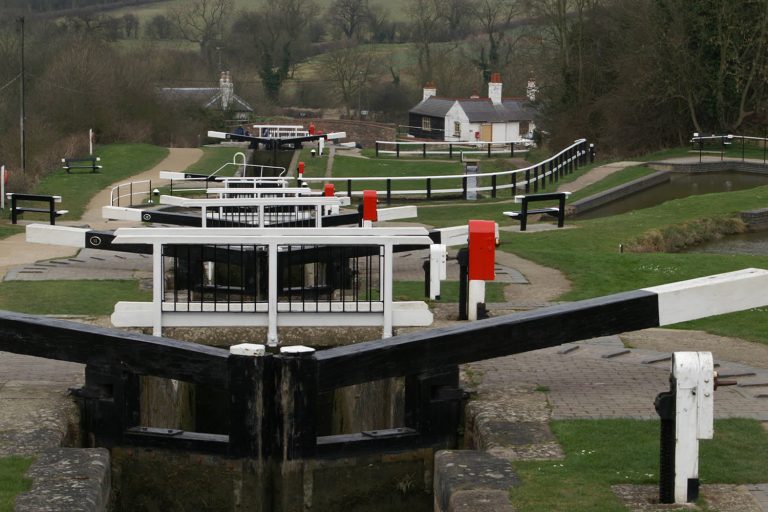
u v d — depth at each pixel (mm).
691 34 53938
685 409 8094
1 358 12875
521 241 26734
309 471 10312
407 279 19391
